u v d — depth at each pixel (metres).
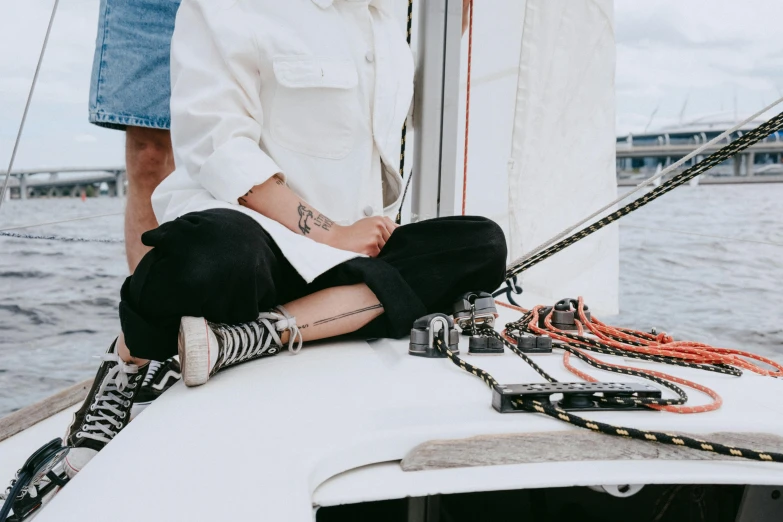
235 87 1.50
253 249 1.20
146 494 0.67
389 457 0.83
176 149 1.53
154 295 1.14
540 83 2.37
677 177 1.60
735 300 9.35
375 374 1.14
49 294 8.62
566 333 1.47
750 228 14.65
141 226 2.35
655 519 1.18
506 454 0.84
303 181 1.64
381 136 1.72
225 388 1.05
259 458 0.76
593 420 0.90
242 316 1.22
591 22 2.34
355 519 1.08
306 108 1.62
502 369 1.18
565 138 2.43
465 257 1.52
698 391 1.08
